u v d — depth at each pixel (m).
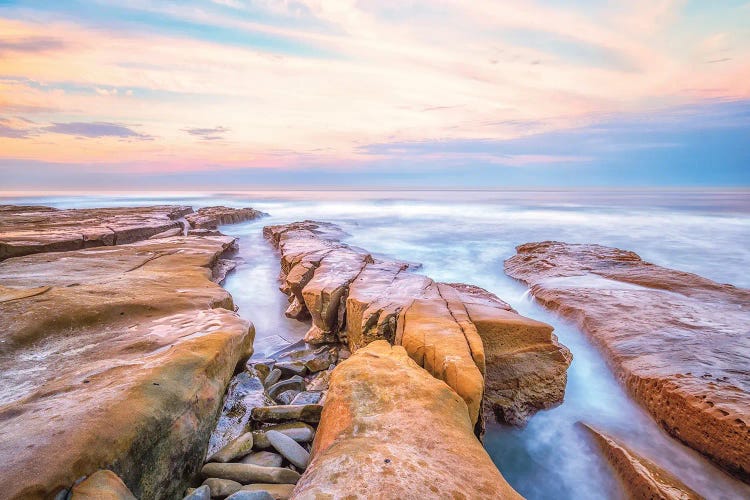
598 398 6.02
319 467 2.85
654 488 3.94
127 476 2.85
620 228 23.98
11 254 11.19
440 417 3.60
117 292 6.61
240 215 27.83
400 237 21.20
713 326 6.72
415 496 2.54
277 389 5.86
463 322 5.84
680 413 4.78
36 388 3.64
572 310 8.11
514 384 5.76
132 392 3.35
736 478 4.18
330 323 8.12
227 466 3.68
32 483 2.30
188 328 5.22
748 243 18.47
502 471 4.98
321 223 23.89
